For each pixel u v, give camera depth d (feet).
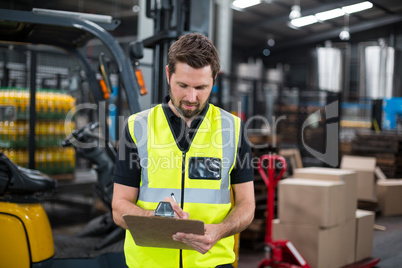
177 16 10.22
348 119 49.14
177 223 3.76
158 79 10.61
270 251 11.19
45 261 8.35
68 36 9.97
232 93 38.63
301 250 11.55
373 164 20.76
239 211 4.72
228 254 4.87
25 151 15.80
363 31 60.23
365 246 13.29
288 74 73.82
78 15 9.16
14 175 8.25
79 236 11.19
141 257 4.73
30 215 8.20
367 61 59.06
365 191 20.66
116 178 4.81
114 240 10.19
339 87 63.05
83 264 9.12
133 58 9.28
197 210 4.58
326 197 11.16
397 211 20.89
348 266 12.39
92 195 17.16
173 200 4.11
